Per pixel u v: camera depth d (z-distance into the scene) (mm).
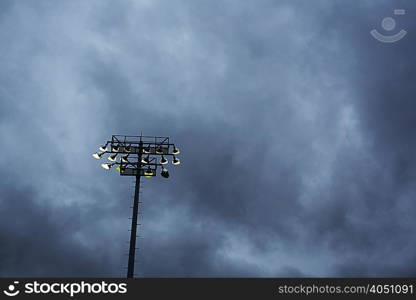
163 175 30953
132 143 31250
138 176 30672
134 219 29172
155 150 31172
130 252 28125
